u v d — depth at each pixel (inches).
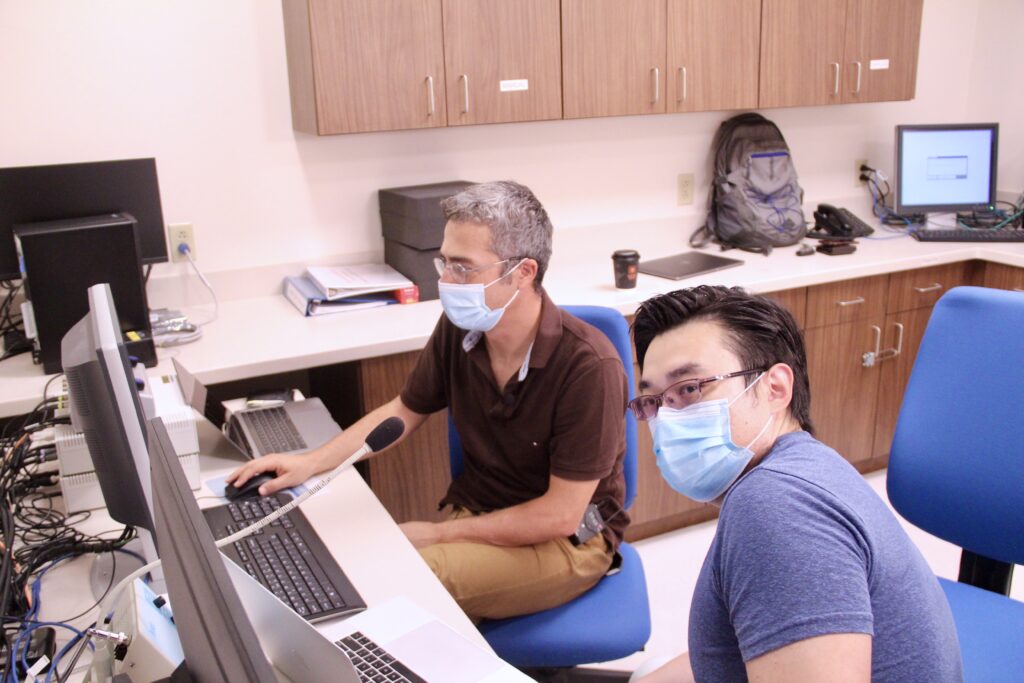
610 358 61.6
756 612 31.0
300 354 83.9
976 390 60.3
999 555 60.6
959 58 147.2
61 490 61.8
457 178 113.0
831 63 119.3
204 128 99.0
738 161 125.3
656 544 109.1
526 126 115.3
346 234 108.8
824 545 30.9
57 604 49.8
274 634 37.2
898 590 32.8
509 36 98.5
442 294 62.1
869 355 118.1
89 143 94.3
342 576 50.6
